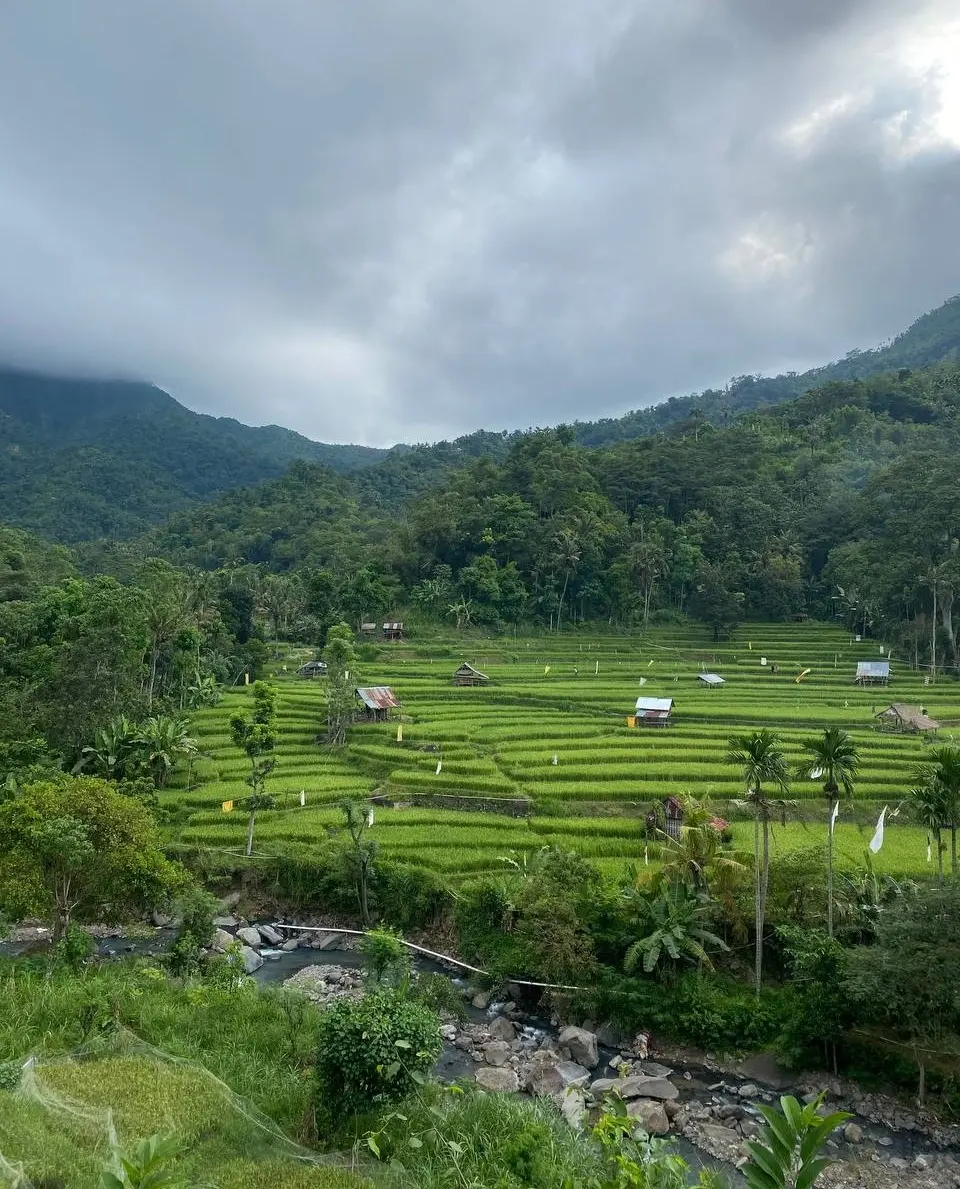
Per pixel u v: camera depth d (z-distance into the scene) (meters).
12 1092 21.92
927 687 101.88
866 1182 31.20
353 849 53.09
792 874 43.19
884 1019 37.03
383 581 144.62
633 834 56.94
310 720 87.88
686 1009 39.84
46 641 91.56
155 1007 33.56
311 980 44.59
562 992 42.44
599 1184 16.47
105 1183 13.88
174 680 93.06
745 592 138.50
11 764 64.19
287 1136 23.69
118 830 40.50
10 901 37.66
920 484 124.69
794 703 93.69
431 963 48.28
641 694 96.44
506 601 137.25
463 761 72.44
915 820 59.56
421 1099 25.48
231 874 55.97
